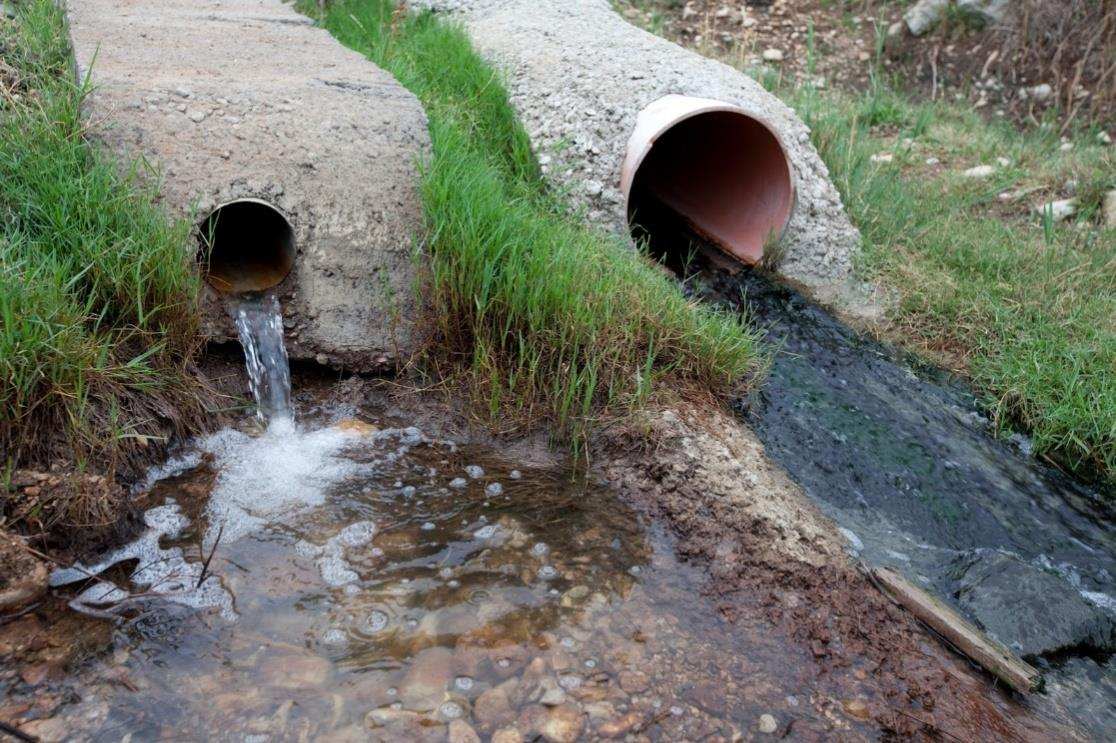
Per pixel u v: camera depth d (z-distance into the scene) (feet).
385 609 6.42
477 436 7.87
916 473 8.20
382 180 8.42
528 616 6.43
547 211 9.58
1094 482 8.53
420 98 10.37
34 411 6.68
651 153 12.22
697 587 6.76
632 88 10.62
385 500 7.23
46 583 6.33
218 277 8.12
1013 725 6.19
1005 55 16.03
